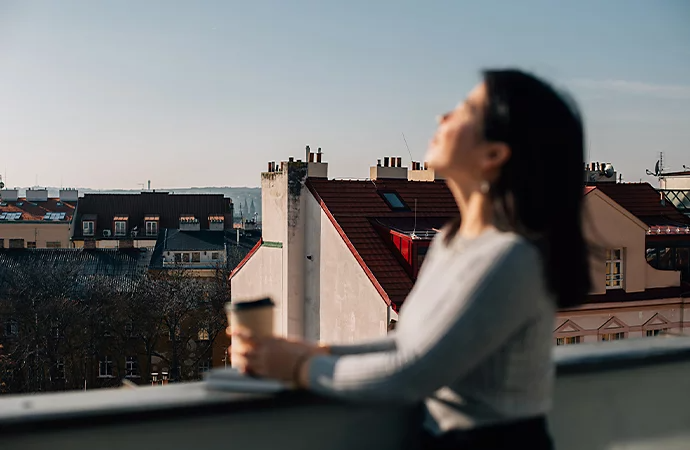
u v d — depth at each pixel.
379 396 1.56
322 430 1.88
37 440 1.59
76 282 59.97
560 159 1.68
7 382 51.91
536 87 1.70
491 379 1.64
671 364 2.45
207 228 94.88
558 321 24.03
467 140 1.70
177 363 56.91
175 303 55.62
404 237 24.19
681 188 45.56
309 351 1.75
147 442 1.69
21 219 94.75
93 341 53.38
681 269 26.27
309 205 27.88
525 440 1.65
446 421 1.72
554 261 1.66
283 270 28.36
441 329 1.54
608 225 24.94
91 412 1.61
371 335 23.94
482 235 1.66
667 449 2.45
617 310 24.75
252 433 1.79
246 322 1.80
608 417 2.34
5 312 52.72
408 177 31.34
